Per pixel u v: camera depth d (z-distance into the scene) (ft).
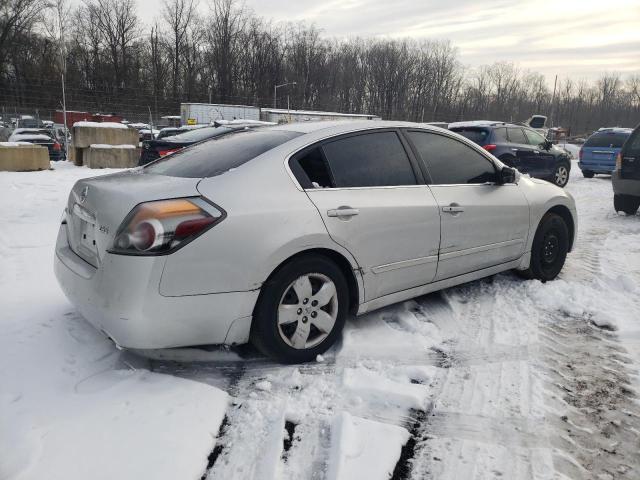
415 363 9.91
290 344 9.47
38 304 12.40
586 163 48.75
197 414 7.97
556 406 8.52
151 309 8.02
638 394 8.96
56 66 176.55
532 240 14.29
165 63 216.33
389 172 11.14
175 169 10.35
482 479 6.81
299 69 230.27
